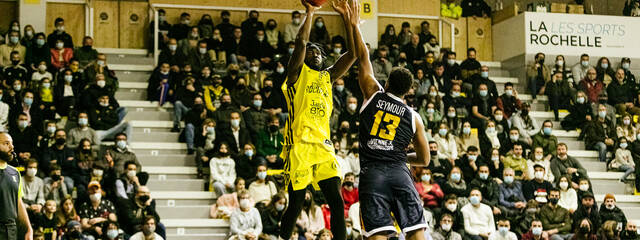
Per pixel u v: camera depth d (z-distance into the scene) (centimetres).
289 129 785
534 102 2284
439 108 2034
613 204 1766
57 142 1653
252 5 2339
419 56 2261
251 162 1741
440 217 1662
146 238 1491
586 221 1667
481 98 2095
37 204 1493
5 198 895
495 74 2433
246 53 2158
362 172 751
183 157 1819
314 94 778
